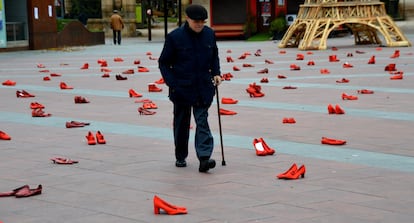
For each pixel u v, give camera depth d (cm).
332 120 1373
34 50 3988
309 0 3694
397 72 2219
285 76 2214
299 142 1160
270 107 1559
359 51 3259
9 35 3888
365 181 891
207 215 753
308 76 2203
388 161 1008
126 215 760
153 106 1560
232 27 4909
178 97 949
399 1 6044
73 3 6819
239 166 989
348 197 815
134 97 1778
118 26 4612
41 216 762
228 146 1133
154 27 6769
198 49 945
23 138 1240
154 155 1075
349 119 1381
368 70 2353
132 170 977
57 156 1080
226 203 799
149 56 3281
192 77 943
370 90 1806
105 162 1030
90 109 1584
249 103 1627
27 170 990
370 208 769
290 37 3800
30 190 853
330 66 2547
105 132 1280
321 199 808
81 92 1917
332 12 3581
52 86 2084
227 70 2453
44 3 4116
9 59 3281
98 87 2027
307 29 3622
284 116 1430
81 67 2755
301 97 1717
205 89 948
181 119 971
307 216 741
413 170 950
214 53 961
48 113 1527
